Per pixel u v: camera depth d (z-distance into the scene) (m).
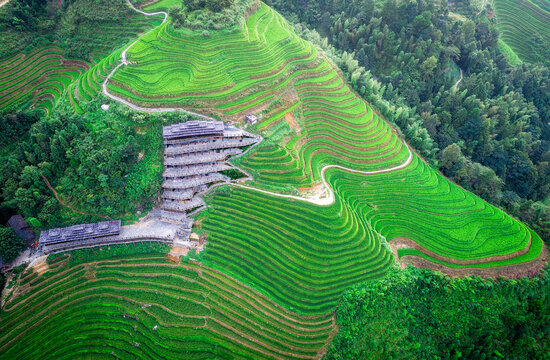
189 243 61.06
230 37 84.44
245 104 75.94
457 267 63.62
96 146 64.75
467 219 71.75
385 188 74.75
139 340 52.56
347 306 55.44
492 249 66.12
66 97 77.12
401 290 59.38
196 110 73.06
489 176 79.25
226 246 61.28
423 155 85.62
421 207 72.75
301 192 68.94
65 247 58.94
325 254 61.22
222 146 68.44
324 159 76.56
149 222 62.81
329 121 81.94
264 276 58.53
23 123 72.94
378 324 56.66
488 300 60.91
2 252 56.41
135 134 67.88
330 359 51.88
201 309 54.59
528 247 67.56
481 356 58.56
